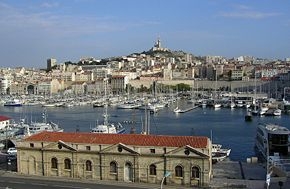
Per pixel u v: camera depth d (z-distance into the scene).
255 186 89.81
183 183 91.56
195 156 90.50
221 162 117.94
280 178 95.31
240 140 174.25
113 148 95.81
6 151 136.12
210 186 90.12
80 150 97.88
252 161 119.75
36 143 101.62
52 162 100.75
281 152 136.25
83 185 91.56
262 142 143.75
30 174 102.00
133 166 94.62
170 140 95.50
